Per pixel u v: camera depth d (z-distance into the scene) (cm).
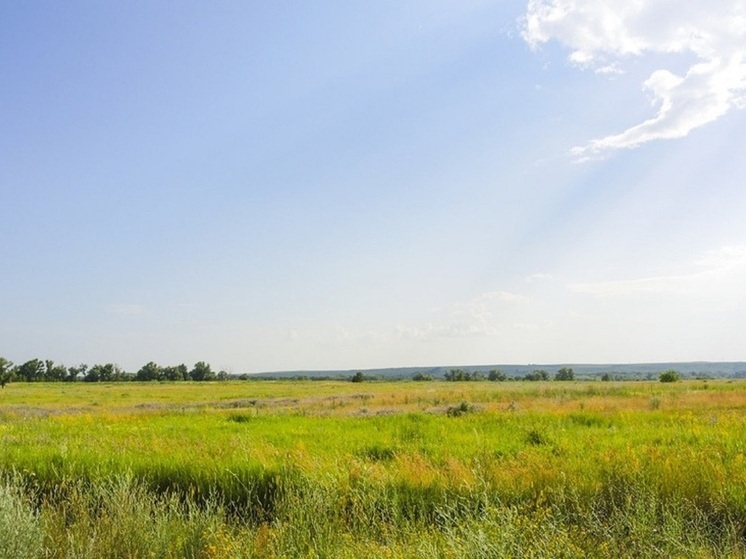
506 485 675
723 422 1406
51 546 485
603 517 547
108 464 867
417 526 544
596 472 704
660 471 680
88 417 2203
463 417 1819
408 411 2389
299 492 676
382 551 460
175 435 1463
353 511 580
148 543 498
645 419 1631
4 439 1295
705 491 626
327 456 923
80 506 579
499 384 7006
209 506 589
